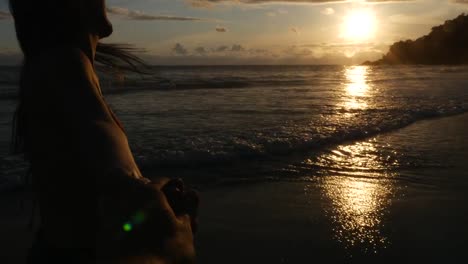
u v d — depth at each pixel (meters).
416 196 5.89
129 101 18.50
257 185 6.38
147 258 0.49
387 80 40.25
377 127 11.38
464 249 4.30
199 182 6.48
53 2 0.91
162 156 7.58
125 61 1.10
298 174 6.98
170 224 0.56
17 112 0.92
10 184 5.98
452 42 131.50
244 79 41.12
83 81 0.84
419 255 4.17
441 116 14.02
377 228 4.81
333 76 55.22
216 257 4.07
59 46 0.89
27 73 0.88
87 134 0.75
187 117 13.07
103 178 0.66
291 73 68.00
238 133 9.96
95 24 0.97
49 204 0.78
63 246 0.75
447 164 7.60
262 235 4.59
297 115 13.77
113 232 0.55
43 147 0.79
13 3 0.93
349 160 7.91
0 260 4.01
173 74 51.84
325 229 4.78
